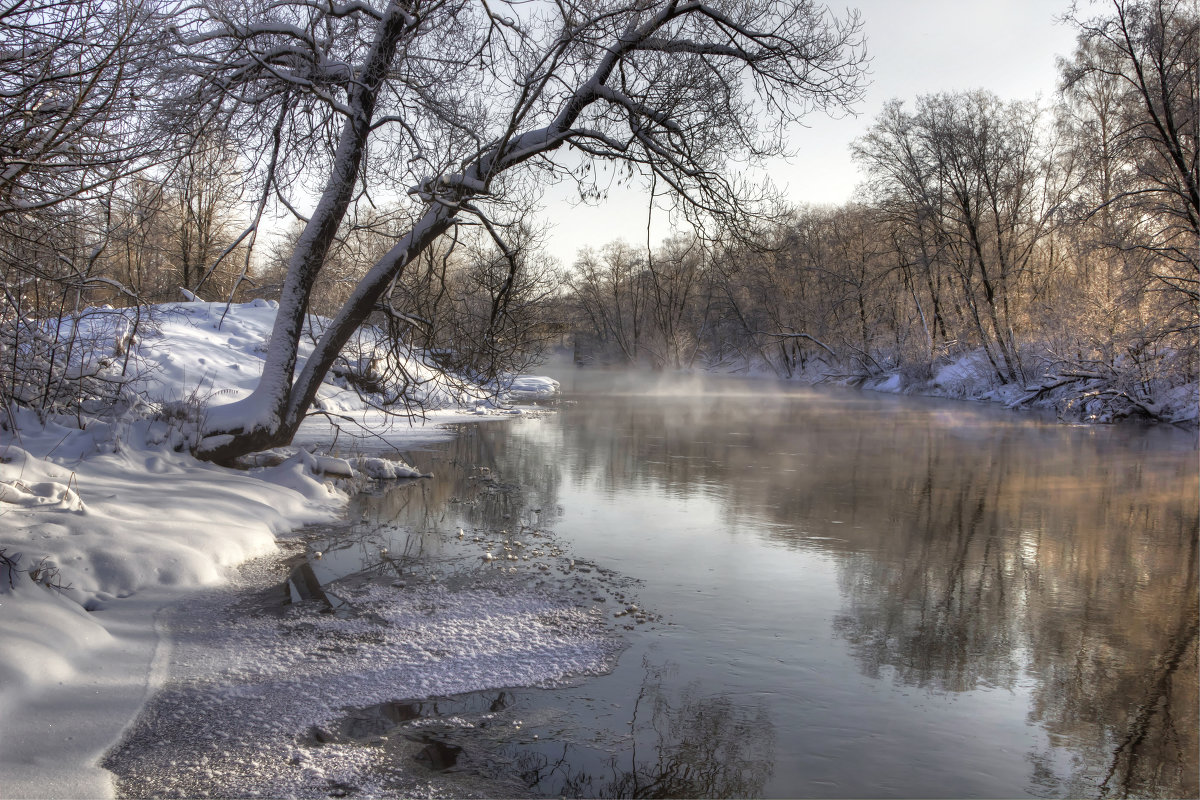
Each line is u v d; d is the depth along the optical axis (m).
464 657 5.44
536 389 39.97
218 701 4.63
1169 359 24.08
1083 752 4.44
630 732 4.49
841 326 49.34
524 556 8.10
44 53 4.74
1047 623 6.55
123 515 7.27
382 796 3.77
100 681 4.72
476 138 10.39
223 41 9.68
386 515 9.86
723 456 16.19
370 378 21.53
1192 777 4.18
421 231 10.90
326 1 9.72
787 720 4.71
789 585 7.39
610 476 13.39
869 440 19.69
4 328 8.98
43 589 5.50
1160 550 9.02
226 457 10.50
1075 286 29.22
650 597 6.89
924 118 34.53
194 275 26.34
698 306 71.88
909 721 4.75
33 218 6.23
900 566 8.20
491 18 10.12
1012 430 22.64
